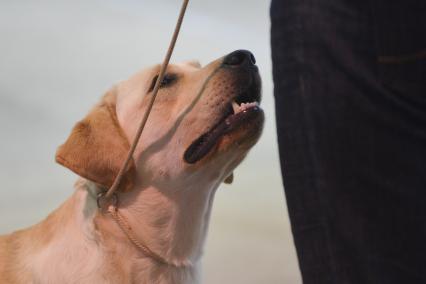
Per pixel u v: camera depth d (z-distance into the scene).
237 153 3.58
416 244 2.19
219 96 3.55
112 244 3.62
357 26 2.25
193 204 3.74
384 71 2.18
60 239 3.69
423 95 2.17
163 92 3.74
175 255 3.75
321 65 2.30
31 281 3.61
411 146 2.19
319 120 2.30
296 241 2.38
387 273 2.22
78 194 3.79
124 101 3.86
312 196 2.33
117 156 3.63
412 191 2.18
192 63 4.17
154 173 3.67
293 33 2.36
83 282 3.53
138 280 3.66
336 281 2.28
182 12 3.15
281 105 2.40
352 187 2.26
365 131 2.23
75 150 3.61
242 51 3.68
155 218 3.70
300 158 2.35
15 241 3.89
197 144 3.60
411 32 2.14
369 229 2.24
